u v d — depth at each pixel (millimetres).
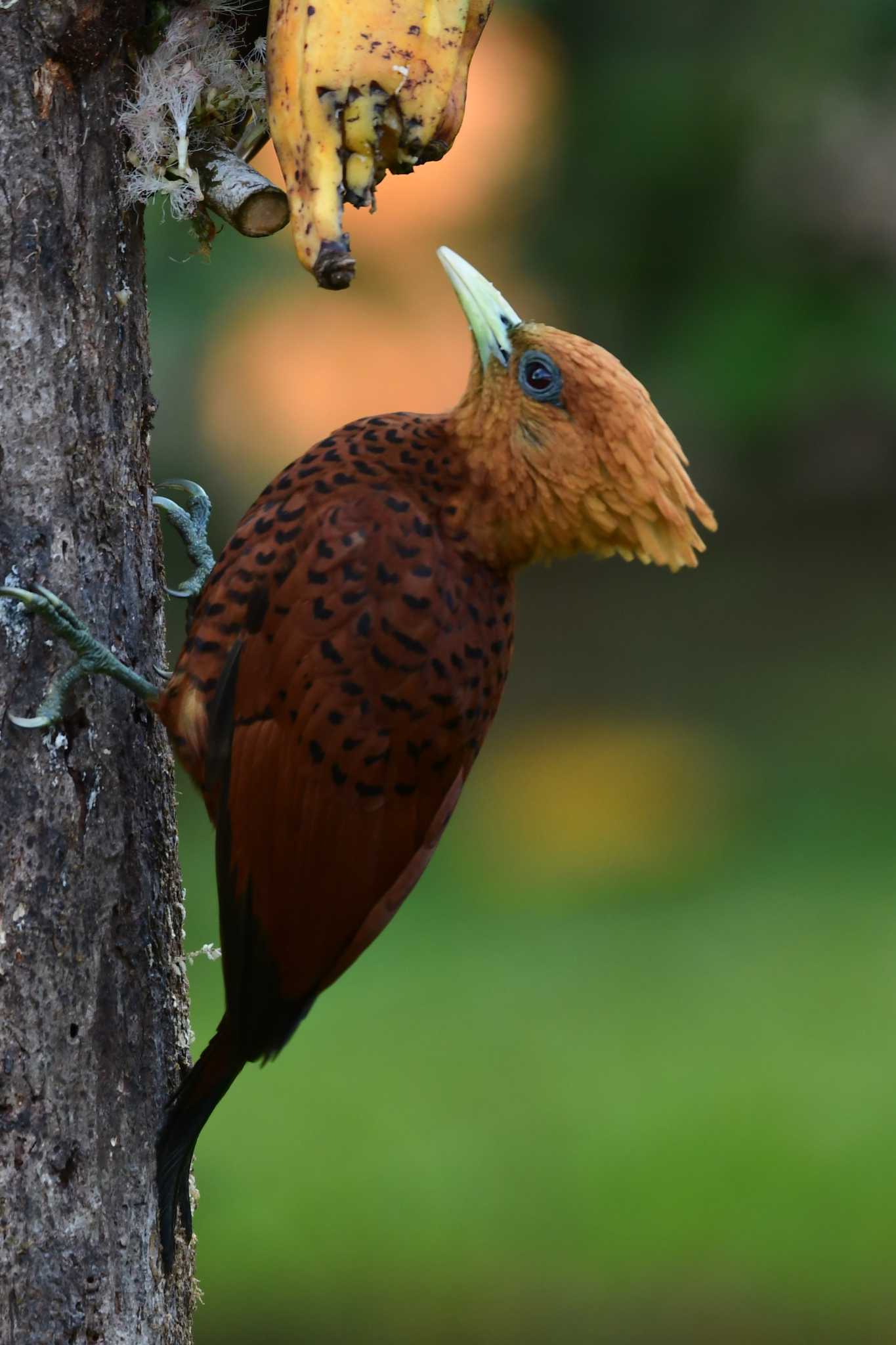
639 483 5590
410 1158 12891
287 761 5359
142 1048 5645
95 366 5531
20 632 5375
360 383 17609
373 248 17797
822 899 18562
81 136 5461
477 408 5730
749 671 26281
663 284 20219
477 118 18828
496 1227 12000
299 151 5480
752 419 20719
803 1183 12430
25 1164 5371
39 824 5383
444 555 5578
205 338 16828
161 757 5855
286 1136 13148
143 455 5812
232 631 5434
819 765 22719
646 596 29484
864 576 28297
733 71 19406
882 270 19938
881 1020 15141
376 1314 11039
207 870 18484
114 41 5461
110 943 5539
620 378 5633
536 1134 13242
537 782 22734
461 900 19547
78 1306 5453
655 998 15984
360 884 5453
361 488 5578
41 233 5379
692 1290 11211
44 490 5414
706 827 21000
